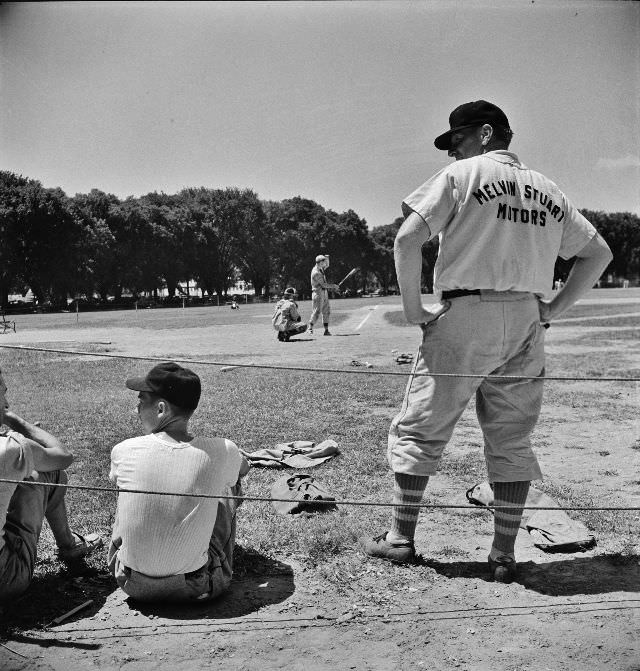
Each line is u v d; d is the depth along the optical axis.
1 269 40.19
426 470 3.42
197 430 6.58
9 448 2.86
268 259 57.34
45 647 2.63
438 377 3.32
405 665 2.49
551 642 2.66
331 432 6.51
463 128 3.52
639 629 2.76
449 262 3.25
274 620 2.87
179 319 27.22
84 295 48.72
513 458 3.32
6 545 2.95
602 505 4.42
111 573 3.25
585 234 3.43
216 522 3.18
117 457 3.04
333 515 4.21
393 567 3.44
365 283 70.94
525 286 3.26
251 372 10.38
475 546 3.76
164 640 2.69
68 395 8.62
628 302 35.84
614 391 8.79
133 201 51.00
